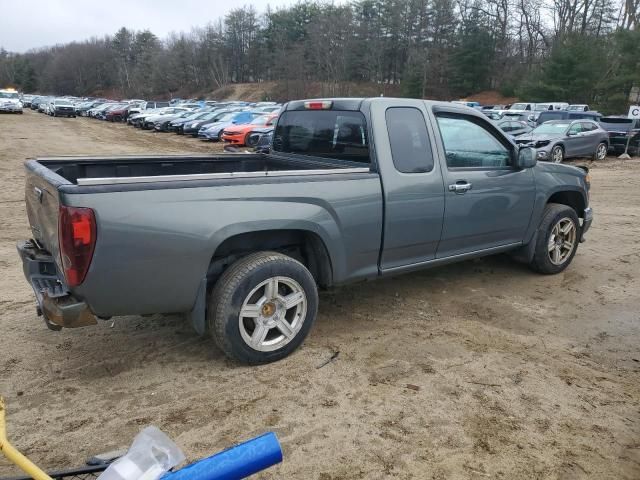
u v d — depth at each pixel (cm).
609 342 416
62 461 270
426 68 6856
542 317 462
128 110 4228
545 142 1727
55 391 333
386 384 343
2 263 602
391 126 412
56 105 4678
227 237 333
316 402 322
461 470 265
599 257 655
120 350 387
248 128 2245
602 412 318
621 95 4472
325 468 265
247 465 139
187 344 397
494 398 330
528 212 523
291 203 357
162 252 313
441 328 432
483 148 479
